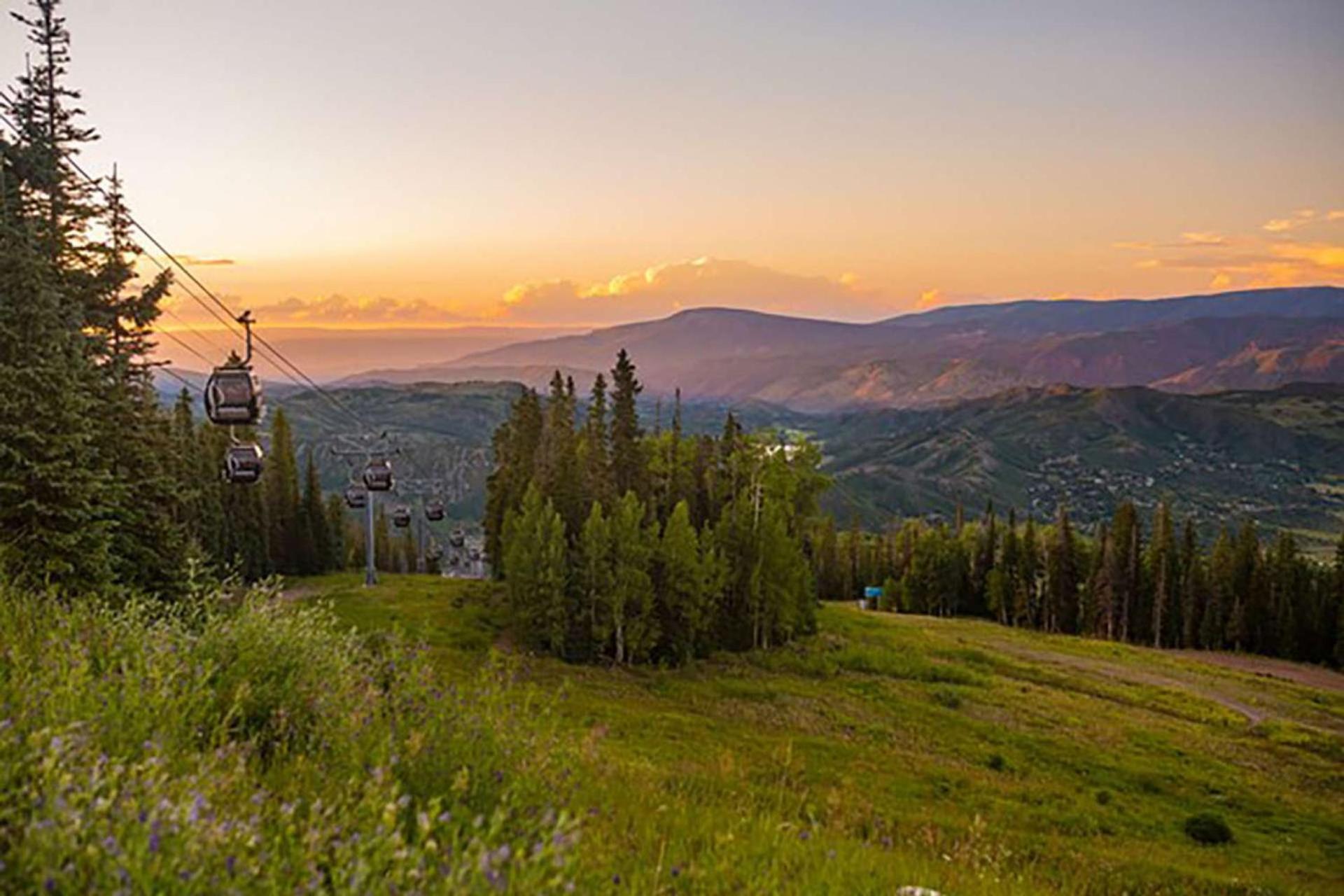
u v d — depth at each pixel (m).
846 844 7.61
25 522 23.27
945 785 39.06
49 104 39.97
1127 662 93.44
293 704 6.62
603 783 7.52
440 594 76.75
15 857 2.95
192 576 8.34
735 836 6.50
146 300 40.66
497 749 6.27
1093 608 124.38
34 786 3.45
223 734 5.22
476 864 3.27
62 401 24.16
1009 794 40.25
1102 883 17.92
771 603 77.38
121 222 40.28
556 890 3.41
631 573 67.38
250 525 85.62
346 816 3.93
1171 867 25.78
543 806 5.43
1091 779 48.25
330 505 110.81
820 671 71.69
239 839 3.31
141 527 30.55
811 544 103.69
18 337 24.05
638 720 42.22
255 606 7.68
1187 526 127.31
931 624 109.69
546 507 67.25
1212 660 110.38
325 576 96.88
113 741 4.57
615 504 75.06
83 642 6.33
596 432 82.06
